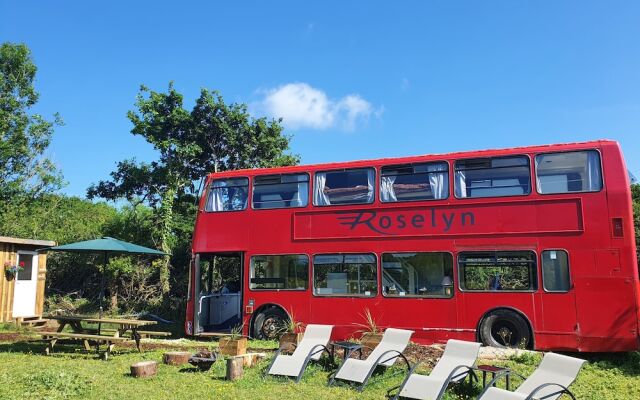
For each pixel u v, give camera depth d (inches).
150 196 916.6
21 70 1047.6
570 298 405.4
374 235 471.2
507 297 423.5
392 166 478.3
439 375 302.4
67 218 1027.9
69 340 509.7
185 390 310.5
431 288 446.0
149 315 763.4
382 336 396.8
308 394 301.7
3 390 300.8
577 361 263.4
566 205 416.8
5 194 1009.5
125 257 849.5
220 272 621.6
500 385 320.2
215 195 536.7
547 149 431.2
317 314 478.6
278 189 514.9
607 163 413.4
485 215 438.0
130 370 360.8
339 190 492.4
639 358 394.3
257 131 952.9
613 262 398.6
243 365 362.0
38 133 1051.9
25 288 719.7
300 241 495.5
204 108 918.4
